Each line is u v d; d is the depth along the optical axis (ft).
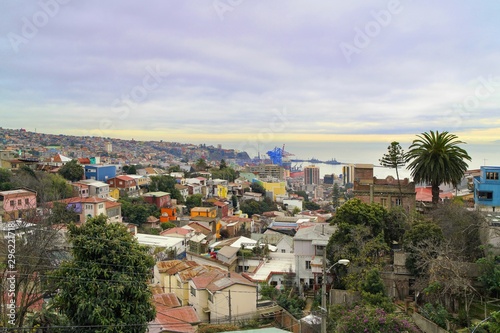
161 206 307.99
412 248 109.40
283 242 183.21
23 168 274.98
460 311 91.91
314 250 149.07
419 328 92.12
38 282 90.68
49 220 126.62
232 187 453.17
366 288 103.91
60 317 83.97
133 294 80.43
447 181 147.74
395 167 174.70
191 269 133.28
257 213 394.73
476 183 167.53
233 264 168.04
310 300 132.46
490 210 155.02
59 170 314.76
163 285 135.33
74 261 81.97
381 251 121.19
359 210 130.41
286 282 148.56
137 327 79.36
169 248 190.60
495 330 76.64
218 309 109.91
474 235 121.08
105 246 82.23
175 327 96.58
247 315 110.83
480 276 99.60
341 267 122.42
